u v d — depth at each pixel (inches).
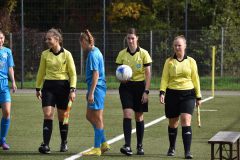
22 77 2492.6
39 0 3080.7
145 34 2559.1
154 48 2564.0
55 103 975.0
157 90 2377.0
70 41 2600.9
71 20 3115.2
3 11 2800.2
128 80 958.4
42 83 1026.1
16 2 3014.3
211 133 1216.8
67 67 967.0
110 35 2593.5
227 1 2824.8
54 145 1057.5
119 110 1660.9
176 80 930.7
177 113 939.3
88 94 937.5
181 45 930.1
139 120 973.2
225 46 2508.6
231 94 2219.5
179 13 3056.1
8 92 1026.1
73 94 959.6
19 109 1674.5
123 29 3139.8
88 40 937.5
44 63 970.1
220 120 1438.2
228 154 960.3
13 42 2600.9
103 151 970.7
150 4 3142.2
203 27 2913.4
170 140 960.3
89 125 1336.1
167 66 933.2
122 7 3112.7
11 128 1283.2
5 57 1024.9
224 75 2496.3
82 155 952.9
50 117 967.6
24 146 1048.2
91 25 3132.4
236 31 2512.3
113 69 2568.9
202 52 2532.0
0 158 927.7
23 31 2554.1
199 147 1042.1
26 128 1285.7
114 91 2338.8
